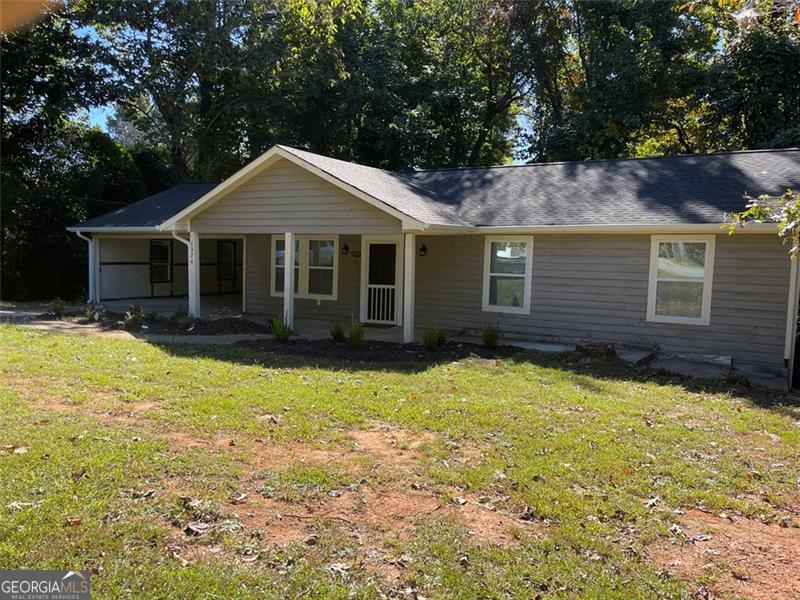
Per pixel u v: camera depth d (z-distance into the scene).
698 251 10.54
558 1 22.88
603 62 21.33
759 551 3.62
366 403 6.48
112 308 16.34
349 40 23.06
